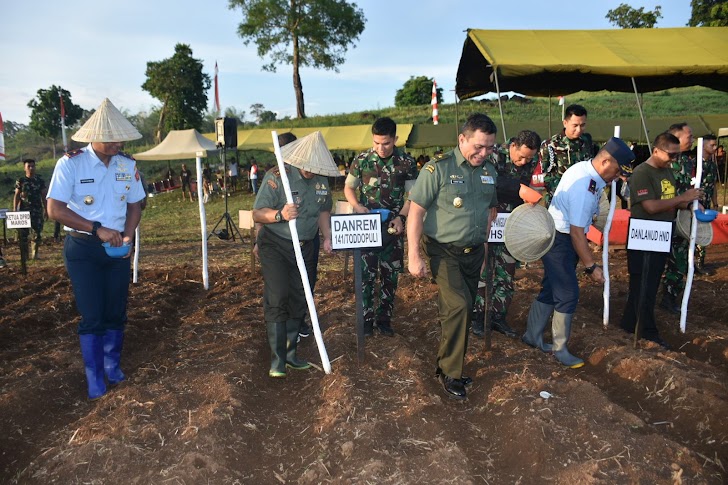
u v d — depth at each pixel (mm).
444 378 4238
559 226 4637
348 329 5594
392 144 5070
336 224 4336
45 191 10914
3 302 7043
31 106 62750
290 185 4438
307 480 3172
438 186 4000
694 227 5395
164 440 3494
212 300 7031
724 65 7438
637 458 3203
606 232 5520
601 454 3264
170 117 52844
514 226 4328
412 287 7289
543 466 3246
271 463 3424
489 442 3623
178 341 5445
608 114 40250
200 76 53000
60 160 4055
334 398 3975
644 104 43406
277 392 4395
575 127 5316
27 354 5074
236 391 4117
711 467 3227
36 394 4086
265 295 4500
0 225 17938
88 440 3482
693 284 7238
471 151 3922
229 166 29438
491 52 7523
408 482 3037
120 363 4957
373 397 4023
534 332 5113
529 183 5254
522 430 3551
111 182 4176
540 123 24406
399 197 5188
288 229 4449
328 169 4316
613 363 4645
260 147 29328
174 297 7031
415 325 5914
